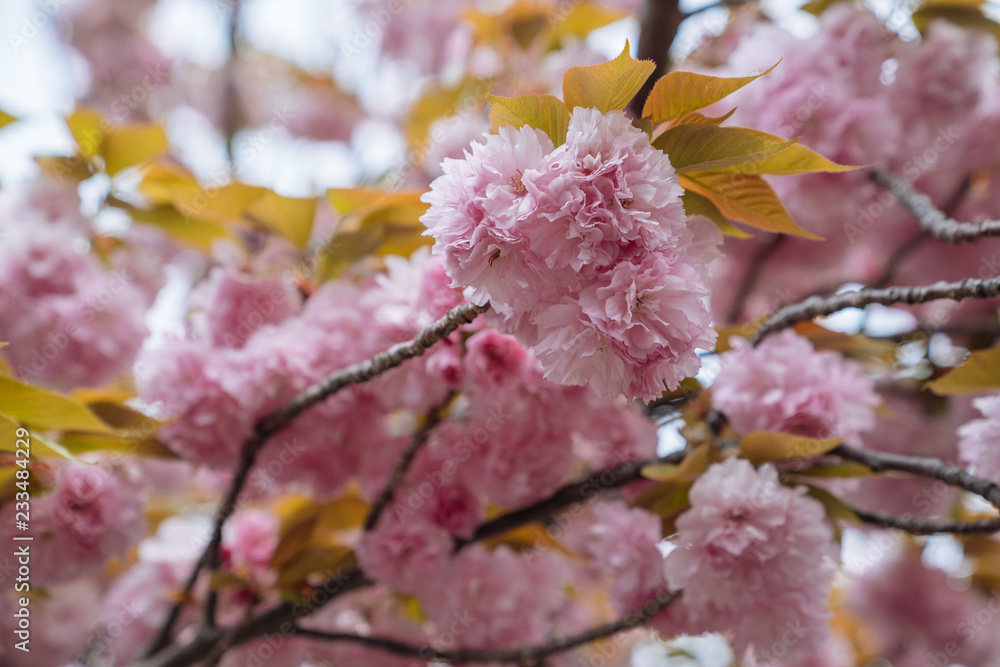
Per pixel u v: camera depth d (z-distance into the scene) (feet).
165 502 4.29
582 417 3.08
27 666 3.53
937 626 4.48
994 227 2.93
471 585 3.21
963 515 4.22
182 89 6.32
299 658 3.44
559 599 3.35
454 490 3.24
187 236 3.64
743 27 4.00
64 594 3.60
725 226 2.82
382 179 5.08
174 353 3.18
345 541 3.62
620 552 3.07
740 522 2.93
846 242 3.84
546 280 2.60
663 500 3.10
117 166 3.61
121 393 3.21
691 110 2.66
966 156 3.80
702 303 2.60
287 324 3.20
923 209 3.16
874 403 3.15
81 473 3.19
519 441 3.11
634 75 2.59
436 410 3.12
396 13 6.07
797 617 2.94
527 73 5.10
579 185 2.57
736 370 3.10
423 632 3.40
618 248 2.59
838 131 3.39
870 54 3.45
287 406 3.11
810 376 3.09
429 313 2.97
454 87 5.07
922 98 3.57
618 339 2.57
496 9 5.39
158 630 3.37
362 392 3.18
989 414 2.91
